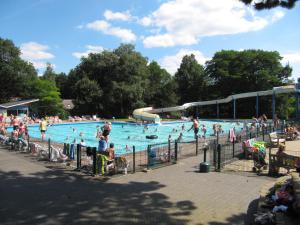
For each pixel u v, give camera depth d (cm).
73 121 4959
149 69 8088
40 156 1806
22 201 1030
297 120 4078
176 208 964
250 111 7100
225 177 1344
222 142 2255
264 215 762
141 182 1264
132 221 865
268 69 7119
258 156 1459
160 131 3831
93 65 6562
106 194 1105
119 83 6266
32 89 6088
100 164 1391
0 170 1470
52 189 1166
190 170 1477
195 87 8162
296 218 737
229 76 7294
